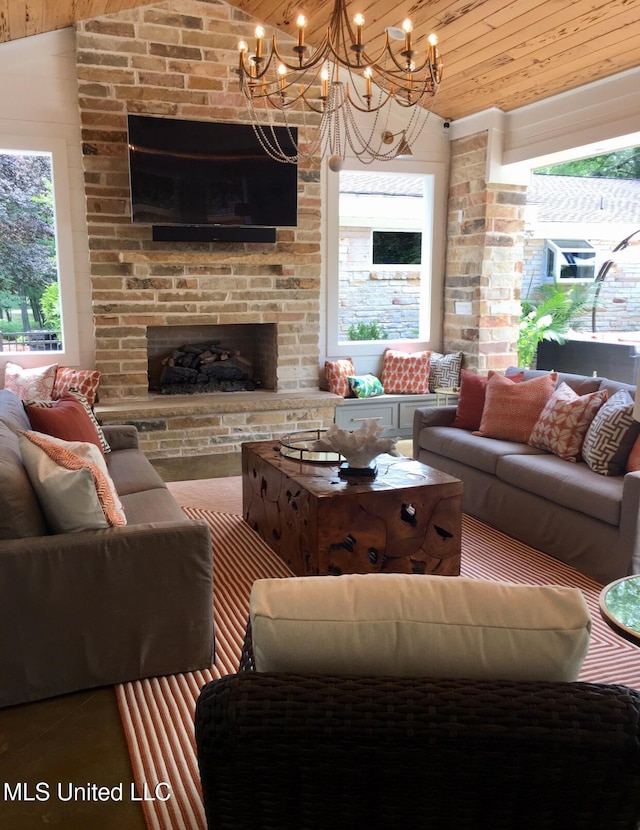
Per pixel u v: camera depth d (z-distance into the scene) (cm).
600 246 770
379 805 103
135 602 222
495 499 376
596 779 99
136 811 172
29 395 476
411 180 768
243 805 104
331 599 112
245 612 278
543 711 99
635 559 289
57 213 500
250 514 374
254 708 100
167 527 224
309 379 573
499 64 466
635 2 357
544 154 505
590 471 332
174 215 492
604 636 259
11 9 407
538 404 392
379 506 288
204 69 499
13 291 564
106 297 504
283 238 540
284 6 476
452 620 109
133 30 479
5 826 167
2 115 477
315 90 531
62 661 217
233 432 537
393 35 322
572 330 698
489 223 564
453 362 596
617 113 437
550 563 329
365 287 766
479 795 102
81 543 214
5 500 211
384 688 103
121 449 381
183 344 594
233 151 501
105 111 481
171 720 207
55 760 190
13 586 207
